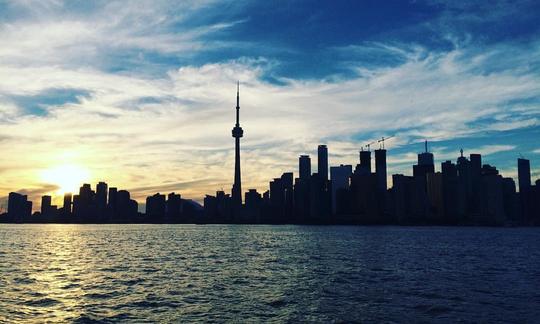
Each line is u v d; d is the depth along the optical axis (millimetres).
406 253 126688
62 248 149250
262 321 40156
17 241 198375
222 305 47125
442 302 48906
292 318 41250
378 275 73312
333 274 74438
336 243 183125
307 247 155000
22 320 40500
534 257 116250
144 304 47750
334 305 47156
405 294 54188
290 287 59688
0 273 75500
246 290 57062
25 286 60500
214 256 114500
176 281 65812
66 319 40969
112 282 64812
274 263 94562
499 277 72062
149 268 84500
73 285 61750
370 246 161875
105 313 43375
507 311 44438
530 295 53875
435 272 78625
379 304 47781
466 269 84688
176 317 41656
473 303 48531
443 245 173125
